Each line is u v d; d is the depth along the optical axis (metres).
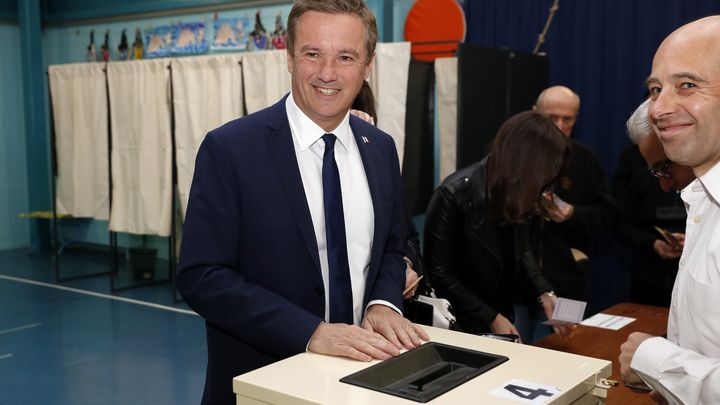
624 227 3.29
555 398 0.98
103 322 5.01
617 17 4.74
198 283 1.35
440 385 1.08
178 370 4.01
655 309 2.62
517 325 2.50
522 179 2.00
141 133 5.80
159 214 5.76
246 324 1.30
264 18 6.32
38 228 7.98
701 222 1.18
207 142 1.40
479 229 2.13
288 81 5.08
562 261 3.48
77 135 6.33
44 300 5.67
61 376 3.90
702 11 4.41
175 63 5.57
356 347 1.17
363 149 1.53
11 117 7.99
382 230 1.50
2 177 7.96
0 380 3.82
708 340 1.12
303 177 1.42
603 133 4.88
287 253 1.37
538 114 2.06
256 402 1.05
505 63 4.55
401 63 4.66
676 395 1.14
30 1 7.80
